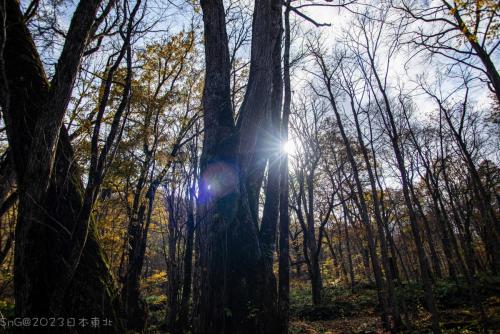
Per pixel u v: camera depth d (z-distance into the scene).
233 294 4.68
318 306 18.41
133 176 9.85
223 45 6.04
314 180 23.31
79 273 4.40
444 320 11.92
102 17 4.70
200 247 5.13
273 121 6.24
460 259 17.61
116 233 9.56
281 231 5.95
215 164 5.26
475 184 20.53
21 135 4.45
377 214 12.37
